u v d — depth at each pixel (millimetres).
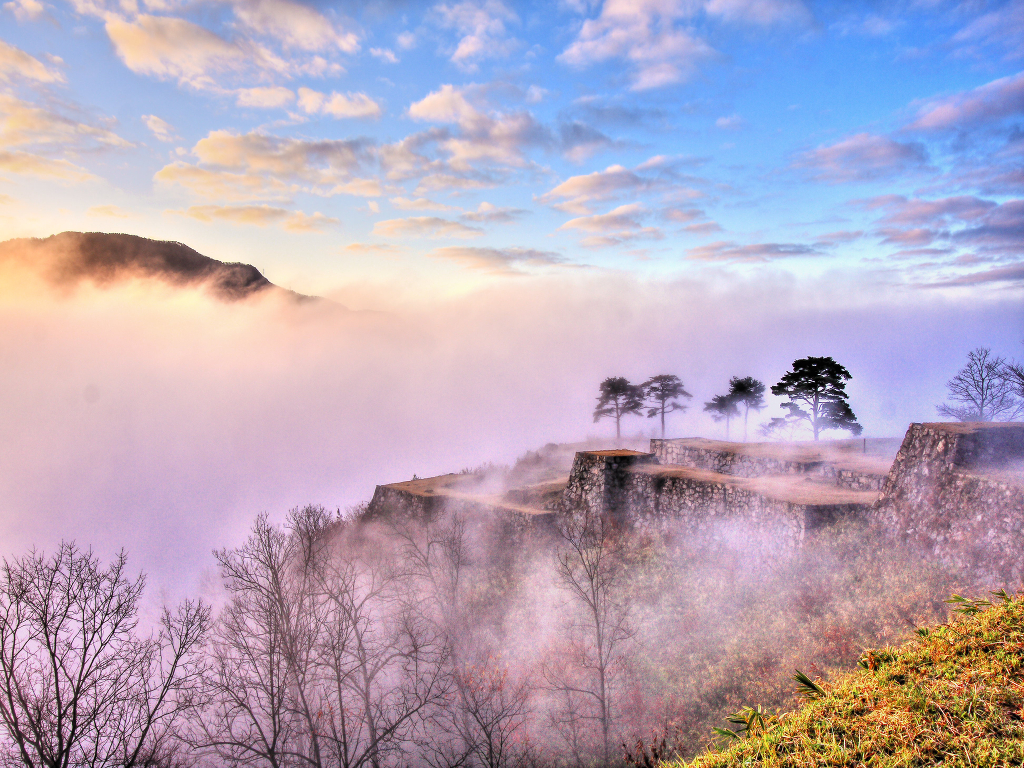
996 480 19469
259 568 20797
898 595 19125
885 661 7551
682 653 21984
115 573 16797
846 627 18641
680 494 31547
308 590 21406
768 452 34500
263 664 19578
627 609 24516
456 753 22203
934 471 21984
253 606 20984
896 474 23797
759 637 20641
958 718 5781
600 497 34812
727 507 28453
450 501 42406
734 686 19141
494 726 21641
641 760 18078
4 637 14727
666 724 19062
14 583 15016
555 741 21344
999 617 7477
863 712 6371
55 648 15117
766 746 6070
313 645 19969
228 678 18906
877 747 5562
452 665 24062
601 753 19516
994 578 17922
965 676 6480
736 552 26984
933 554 20438
